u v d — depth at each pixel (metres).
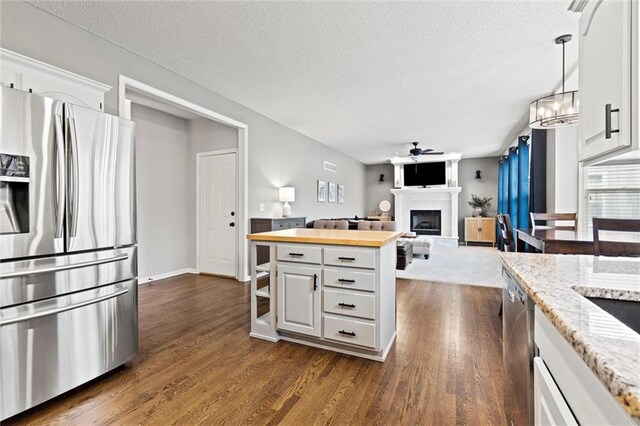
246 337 2.64
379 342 2.18
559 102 2.92
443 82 3.75
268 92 4.07
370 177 10.82
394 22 2.53
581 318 0.69
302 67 3.36
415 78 3.63
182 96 3.57
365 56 3.10
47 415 1.65
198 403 1.76
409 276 4.77
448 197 9.20
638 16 0.88
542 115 3.01
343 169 8.82
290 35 2.74
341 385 1.92
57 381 1.74
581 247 2.21
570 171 3.91
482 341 2.52
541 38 2.76
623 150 1.01
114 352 2.03
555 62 3.22
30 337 1.64
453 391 1.84
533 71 3.43
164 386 1.92
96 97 2.35
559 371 0.77
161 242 4.77
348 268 2.26
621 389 0.44
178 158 5.05
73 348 1.82
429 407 1.70
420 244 6.31
